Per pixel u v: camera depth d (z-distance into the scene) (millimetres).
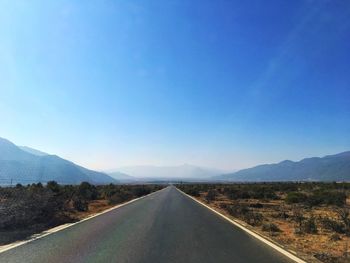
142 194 59344
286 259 10562
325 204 38188
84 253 11023
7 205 17203
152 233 15219
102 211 26000
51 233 15078
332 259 11180
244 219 22469
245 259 10461
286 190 72250
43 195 20344
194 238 14031
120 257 10516
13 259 10141
